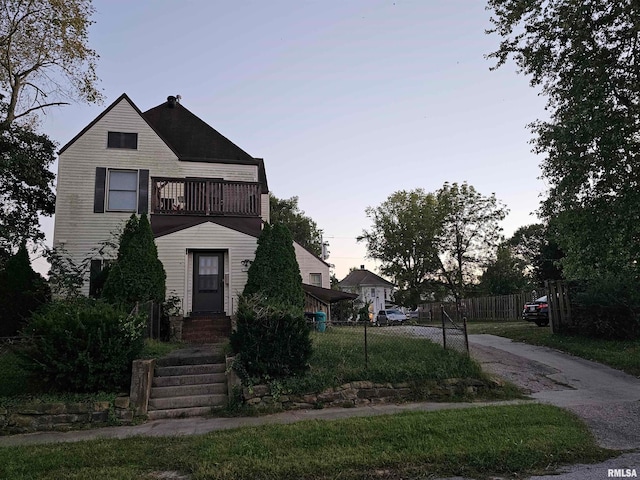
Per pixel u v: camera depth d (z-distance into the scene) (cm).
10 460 552
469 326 2441
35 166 2023
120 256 1266
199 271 1519
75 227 1611
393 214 5209
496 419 687
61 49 1748
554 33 1202
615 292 1407
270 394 829
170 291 1441
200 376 895
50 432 720
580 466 530
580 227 1197
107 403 766
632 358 1164
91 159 1667
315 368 899
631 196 1074
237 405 812
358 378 881
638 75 1115
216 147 1939
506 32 1280
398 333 1226
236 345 876
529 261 5072
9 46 1717
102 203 1641
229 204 1587
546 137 1298
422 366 916
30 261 1432
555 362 1208
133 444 606
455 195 4794
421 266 4981
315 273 2205
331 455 550
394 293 5391
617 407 788
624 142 1057
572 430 640
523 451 559
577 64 1152
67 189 1633
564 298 1541
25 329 887
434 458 542
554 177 1295
